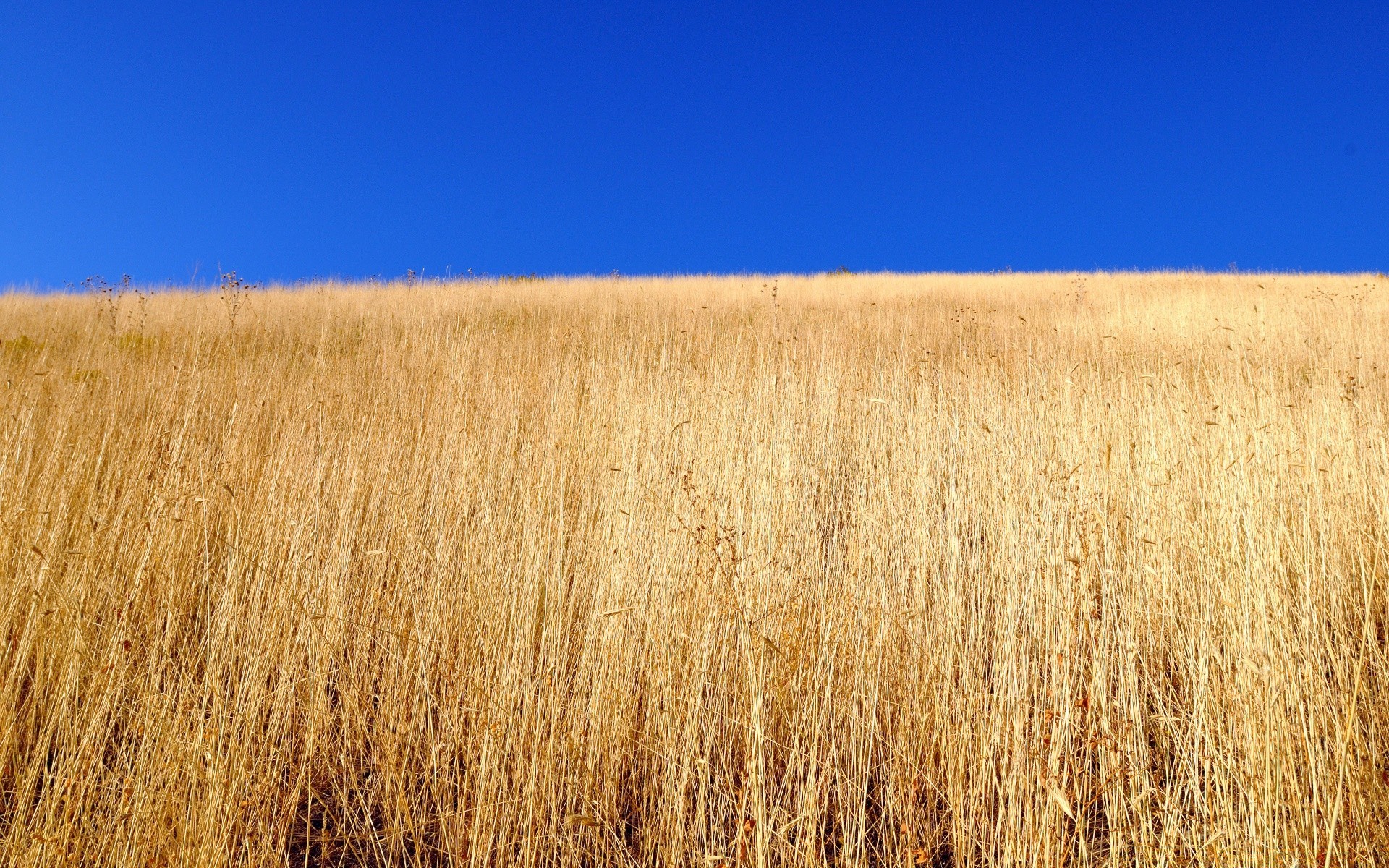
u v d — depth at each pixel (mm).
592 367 6688
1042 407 5059
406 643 3014
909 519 3779
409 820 2330
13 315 11219
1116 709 2594
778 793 2506
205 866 2068
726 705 2750
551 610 3031
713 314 12898
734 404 5066
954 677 2869
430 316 11508
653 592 3016
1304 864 2045
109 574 3152
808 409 5586
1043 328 11164
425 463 4586
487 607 3053
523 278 19656
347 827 2508
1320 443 4246
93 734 2455
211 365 6852
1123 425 4586
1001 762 2451
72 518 3516
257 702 2506
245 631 3000
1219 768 2201
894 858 2289
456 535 3664
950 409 5383
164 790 2205
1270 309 12336
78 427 4500
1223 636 2691
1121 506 3549
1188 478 3750
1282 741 2221
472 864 2201
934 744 2584
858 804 2359
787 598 3029
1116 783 2252
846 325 11852
